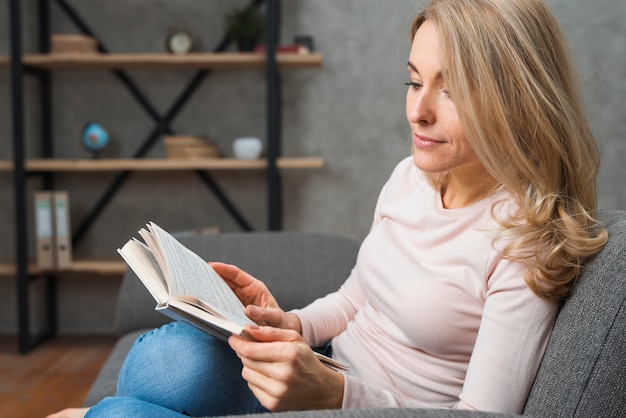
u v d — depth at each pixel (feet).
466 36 3.11
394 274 3.69
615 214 3.48
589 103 5.24
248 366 2.87
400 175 4.13
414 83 3.30
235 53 10.98
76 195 11.51
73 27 11.32
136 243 3.31
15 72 10.19
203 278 3.42
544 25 3.24
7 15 11.36
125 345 5.70
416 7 3.46
